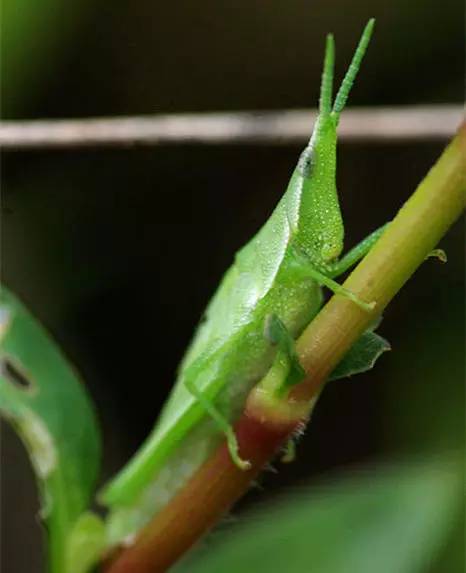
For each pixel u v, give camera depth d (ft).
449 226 0.48
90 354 0.77
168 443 0.58
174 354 0.77
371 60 0.76
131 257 0.77
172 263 0.78
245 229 0.77
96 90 0.74
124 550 0.53
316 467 0.75
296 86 0.77
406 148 0.76
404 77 0.75
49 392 0.56
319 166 0.55
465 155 0.48
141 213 0.77
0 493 0.73
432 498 0.55
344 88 0.54
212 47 0.77
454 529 0.60
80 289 0.76
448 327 0.73
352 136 0.65
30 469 0.73
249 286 0.57
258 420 0.51
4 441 0.73
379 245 0.49
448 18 0.75
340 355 0.50
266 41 0.77
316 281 0.56
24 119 0.72
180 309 0.78
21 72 0.71
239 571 0.55
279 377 0.50
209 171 0.76
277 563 0.55
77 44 0.73
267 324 0.50
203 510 0.52
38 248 0.75
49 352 0.56
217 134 0.65
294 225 0.55
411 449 0.71
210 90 0.77
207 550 0.55
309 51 0.77
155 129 0.65
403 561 0.54
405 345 0.73
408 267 0.49
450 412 0.71
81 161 0.75
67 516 0.55
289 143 0.65
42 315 0.75
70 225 0.76
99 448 0.56
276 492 0.75
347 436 0.76
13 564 0.73
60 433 0.56
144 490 0.58
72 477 0.55
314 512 0.55
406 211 0.49
